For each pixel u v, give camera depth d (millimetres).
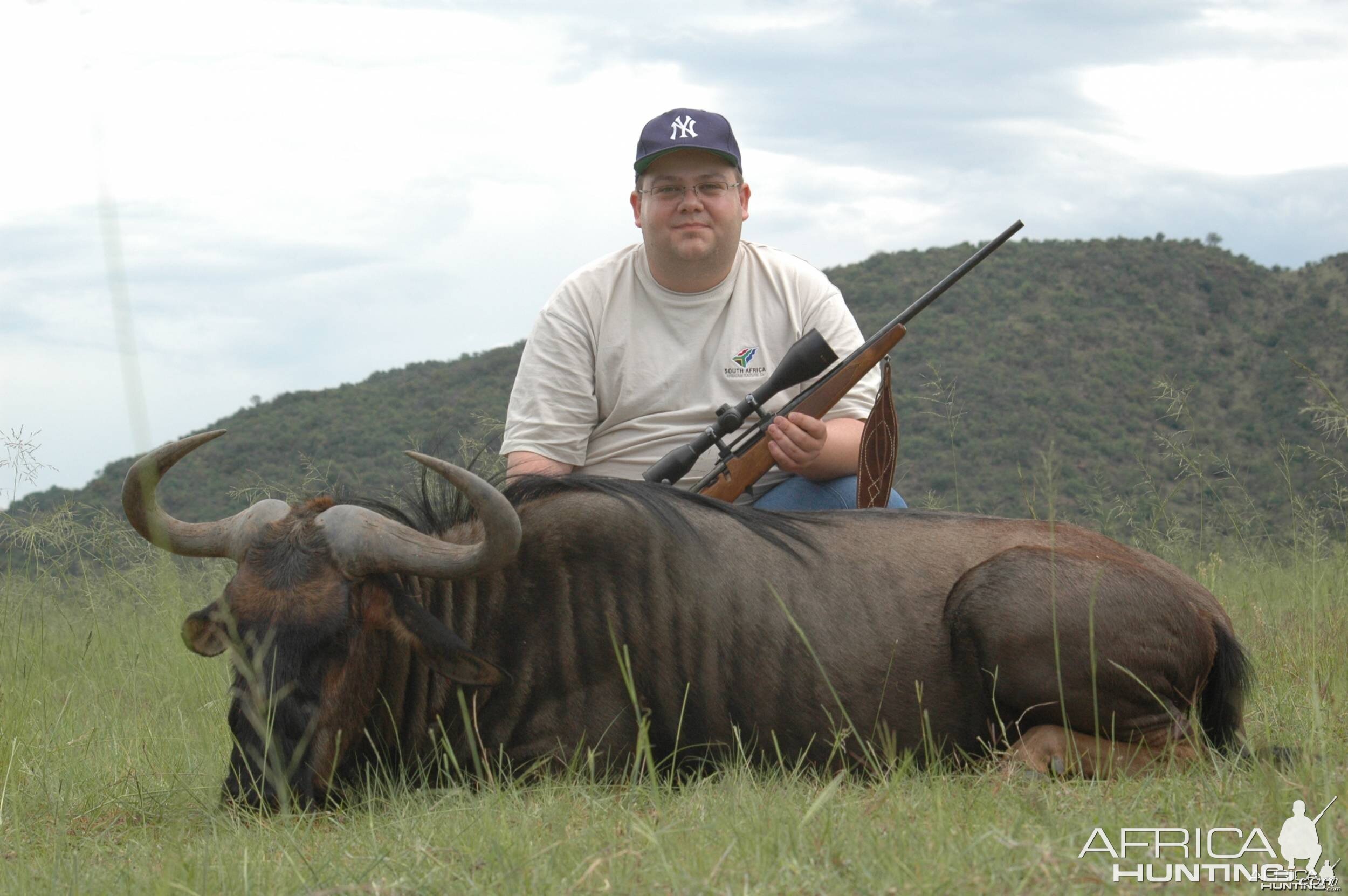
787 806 3627
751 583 4730
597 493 4887
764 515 4996
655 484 5023
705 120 6016
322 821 4246
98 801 4723
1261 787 3674
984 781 4102
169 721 6246
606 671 4637
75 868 3465
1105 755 4473
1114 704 4469
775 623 4684
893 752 4473
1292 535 8539
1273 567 8648
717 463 5879
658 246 6105
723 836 3383
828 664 4664
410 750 4676
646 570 4719
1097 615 4441
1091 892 2801
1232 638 4773
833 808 3602
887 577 4793
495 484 5145
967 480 27578
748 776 4258
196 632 4395
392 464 26641
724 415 5840
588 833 3557
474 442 7391
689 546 4758
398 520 4891
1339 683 5473
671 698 4652
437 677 4695
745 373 6312
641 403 6289
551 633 4691
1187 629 4555
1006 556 4629
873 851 3133
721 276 6281
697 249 6051
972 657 4613
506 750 4633
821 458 6070
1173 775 4219
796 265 6535
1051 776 4355
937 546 4895
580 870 3180
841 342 6445
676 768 4664
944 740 4684
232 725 4344
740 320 6344
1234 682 4734
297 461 24391
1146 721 4508
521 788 4410
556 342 6297
